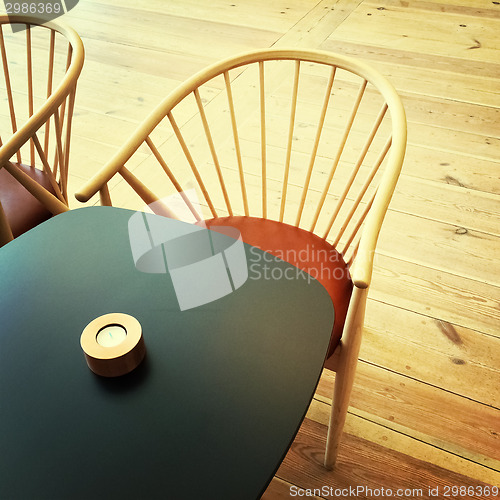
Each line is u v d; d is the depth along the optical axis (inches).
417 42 126.7
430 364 64.0
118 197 87.4
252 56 52.9
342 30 133.0
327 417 60.1
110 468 28.3
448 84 111.9
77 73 55.6
